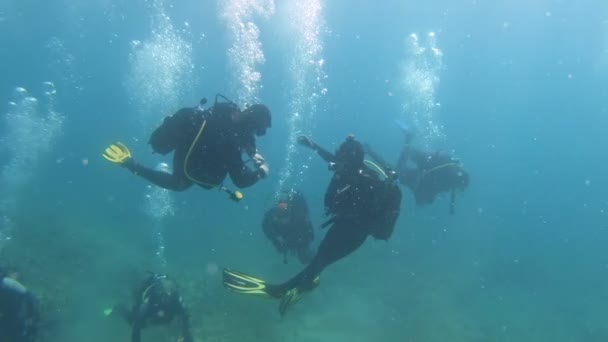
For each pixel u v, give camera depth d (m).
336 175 3.99
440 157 9.83
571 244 19.27
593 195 37.84
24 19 58.97
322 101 71.12
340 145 4.13
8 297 4.52
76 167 20.38
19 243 10.72
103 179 18.75
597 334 10.31
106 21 59.34
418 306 10.18
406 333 8.83
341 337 8.35
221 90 40.91
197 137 3.52
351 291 10.48
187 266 10.88
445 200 22.05
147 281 6.41
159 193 15.30
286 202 8.31
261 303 9.35
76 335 7.52
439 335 8.95
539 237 19.34
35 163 20.31
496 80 92.69
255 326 8.38
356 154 3.98
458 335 9.09
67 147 24.44
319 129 44.47
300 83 32.66
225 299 9.32
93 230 12.66
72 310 8.22
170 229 13.52
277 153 29.44
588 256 17.59
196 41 55.06
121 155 3.89
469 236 17.11
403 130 10.86
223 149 3.56
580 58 75.06
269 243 12.99
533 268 14.71
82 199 15.75
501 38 66.75
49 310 7.93
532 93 98.25
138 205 15.63
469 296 11.32
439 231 16.92
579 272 15.27
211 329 8.08
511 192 31.33
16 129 20.83
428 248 14.66
